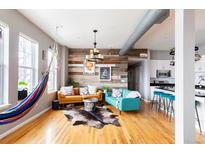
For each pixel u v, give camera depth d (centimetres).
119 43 620
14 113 235
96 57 456
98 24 401
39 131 320
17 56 337
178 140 222
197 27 424
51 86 590
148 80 747
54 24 407
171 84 761
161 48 732
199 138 302
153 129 344
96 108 562
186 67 213
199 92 433
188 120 210
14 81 326
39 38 450
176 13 233
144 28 338
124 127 355
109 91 699
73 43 629
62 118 420
